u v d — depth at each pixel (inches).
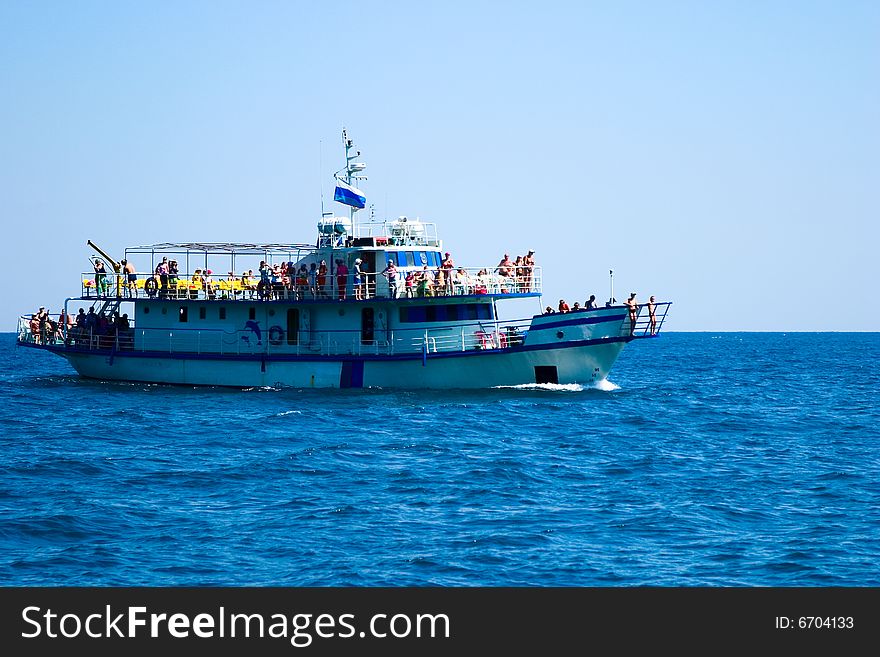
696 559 1405.0
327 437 2363.4
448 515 1630.2
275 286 3034.0
